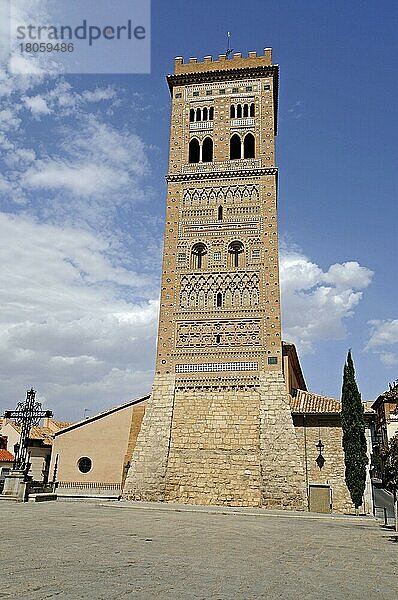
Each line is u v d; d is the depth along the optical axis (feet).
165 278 187.11
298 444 164.35
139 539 81.87
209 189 196.34
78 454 191.31
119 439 190.90
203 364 174.60
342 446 162.50
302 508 152.05
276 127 224.53
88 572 52.95
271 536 95.45
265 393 167.32
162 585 48.60
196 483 159.02
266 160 196.75
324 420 165.78
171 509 139.33
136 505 145.38
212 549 75.36
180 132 206.80
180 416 168.86
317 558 72.28
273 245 185.47
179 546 76.54
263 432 161.89
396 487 116.37
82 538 79.66
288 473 155.84
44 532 84.99
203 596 44.98
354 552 79.77
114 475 187.21
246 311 178.60
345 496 156.97
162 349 178.70
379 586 54.44
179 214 194.90
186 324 180.45
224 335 176.96
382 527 121.60
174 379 174.50
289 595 47.52
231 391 169.78
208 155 205.77
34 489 172.24
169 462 162.91
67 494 183.21
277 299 178.70
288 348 201.16
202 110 208.95
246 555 71.36
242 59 211.00
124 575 52.39
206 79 212.02
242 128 203.62
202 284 184.55
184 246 190.80
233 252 188.55
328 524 124.36
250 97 206.80
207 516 128.36
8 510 122.11
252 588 49.70
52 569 53.57
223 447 162.20
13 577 48.85
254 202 192.03
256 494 155.02
